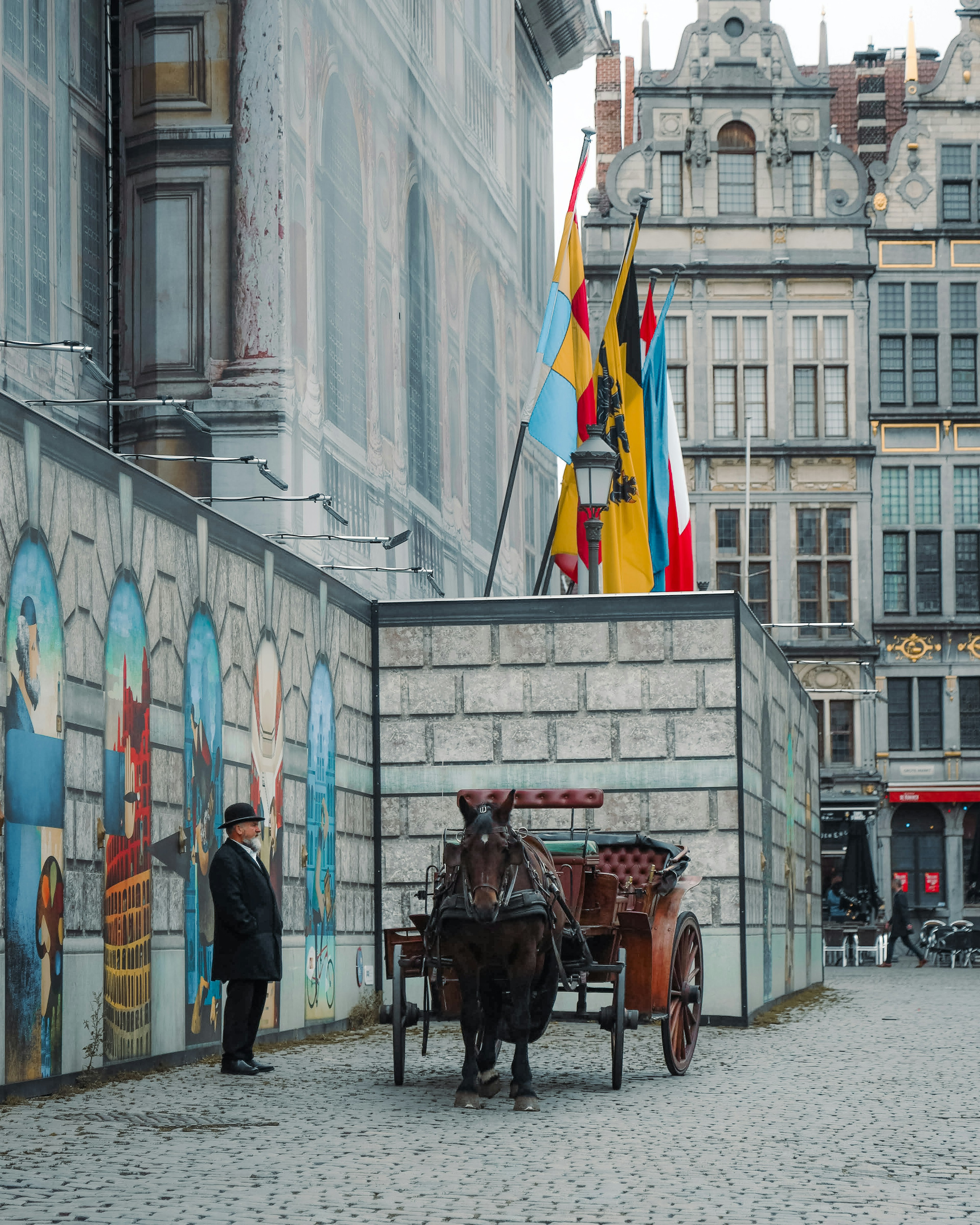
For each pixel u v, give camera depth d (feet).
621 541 87.61
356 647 68.13
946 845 173.17
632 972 44.52
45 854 40.45
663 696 68.54
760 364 175.42
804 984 92.53
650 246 175.83
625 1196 27.27
